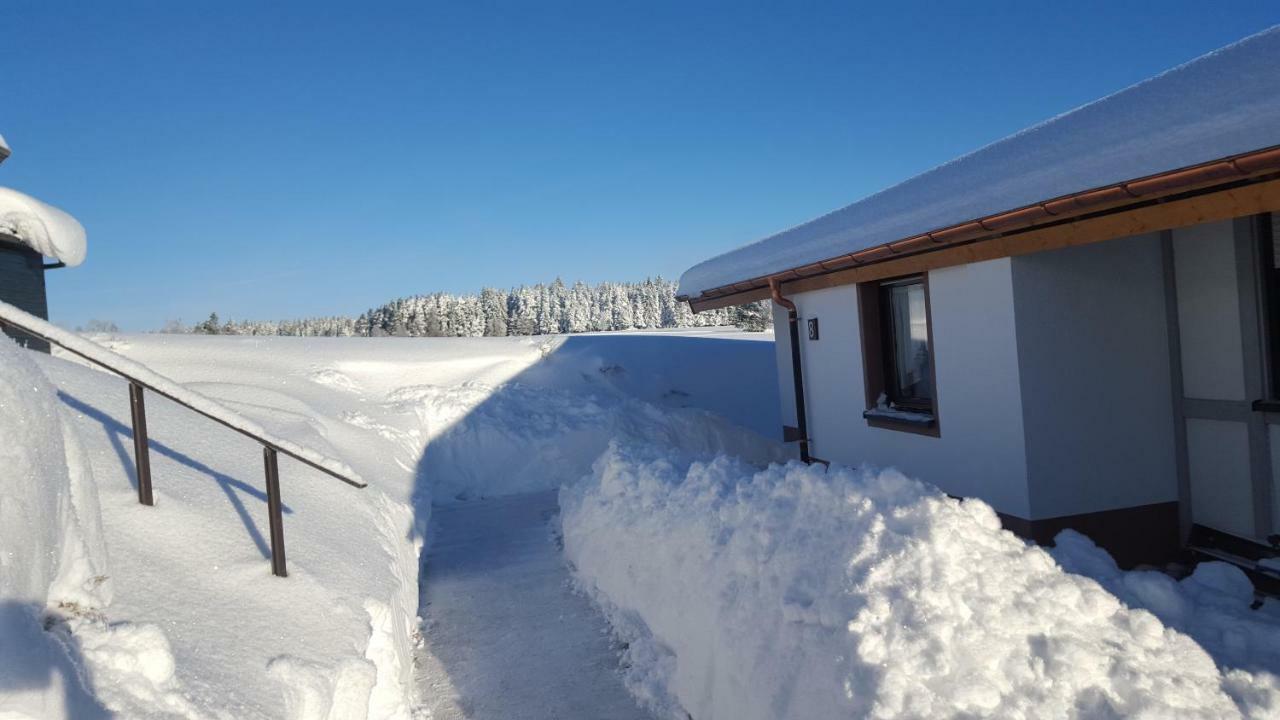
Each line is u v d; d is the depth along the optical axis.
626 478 6.10
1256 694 2.71
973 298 5.95
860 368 7.84
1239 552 5.13
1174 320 5.55
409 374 13.23
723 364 16.33
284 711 2.69
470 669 4.58
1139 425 5.62
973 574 3.09
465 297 84.50
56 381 4.85
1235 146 3.36
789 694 3.11
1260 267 4.95
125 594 2.78
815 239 7.74
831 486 3.80
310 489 5.22
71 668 2.04
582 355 15.12
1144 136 3.90
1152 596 3.51
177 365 11.21
